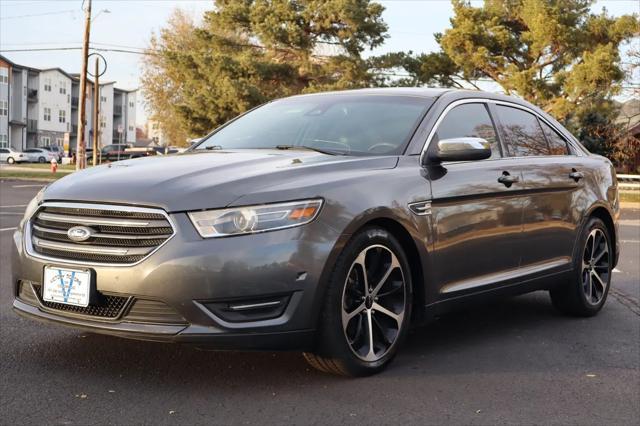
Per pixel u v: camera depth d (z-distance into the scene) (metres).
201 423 3.30
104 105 103.31
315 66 39.69
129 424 3.27
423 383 3.99
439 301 4.42
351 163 4.14
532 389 3.96
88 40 36.31
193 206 3.57
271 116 5.25
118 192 3.71
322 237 3.71
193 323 3.52
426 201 4.29
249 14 39.19
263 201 3.62
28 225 3.99
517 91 33.91
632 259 9.76
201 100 38.50
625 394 3.92
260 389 3.79
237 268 3.51
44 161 67.38
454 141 4.38
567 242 5.56
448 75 38.06
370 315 4.04
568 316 5.91
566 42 33.47
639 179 34.03
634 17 32.97
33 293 3.90
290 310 3.64
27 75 87.81
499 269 4.89
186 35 55.50
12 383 3.80
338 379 4.00
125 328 3.59
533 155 5.43
